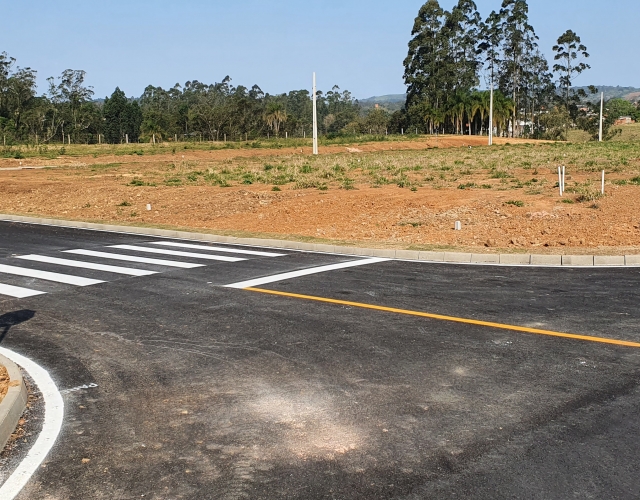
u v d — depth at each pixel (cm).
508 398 580
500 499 414
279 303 927
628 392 589
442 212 1909
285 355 708
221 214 2039
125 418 553
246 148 7006
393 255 1295
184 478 448
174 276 1126
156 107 14212
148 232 1686
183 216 2031
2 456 487
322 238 1494
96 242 1534
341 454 479
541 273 1111
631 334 761
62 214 2169
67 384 638
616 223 1634
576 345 724
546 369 651
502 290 990
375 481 439
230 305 923
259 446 495
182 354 720
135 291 1020
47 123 10612
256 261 1259
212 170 3625
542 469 451
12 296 1002
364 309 888
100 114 11938
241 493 427
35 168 4225
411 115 11462
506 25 11006
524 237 1504
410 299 941
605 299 925
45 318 878
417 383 619
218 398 594
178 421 545
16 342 777
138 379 648
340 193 2433
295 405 573
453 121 11025
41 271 1187
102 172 3819
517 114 11481
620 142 7175
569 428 516
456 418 539
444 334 772
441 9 11162
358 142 8075
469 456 472
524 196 2184
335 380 631
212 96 15038
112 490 434
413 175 3216
